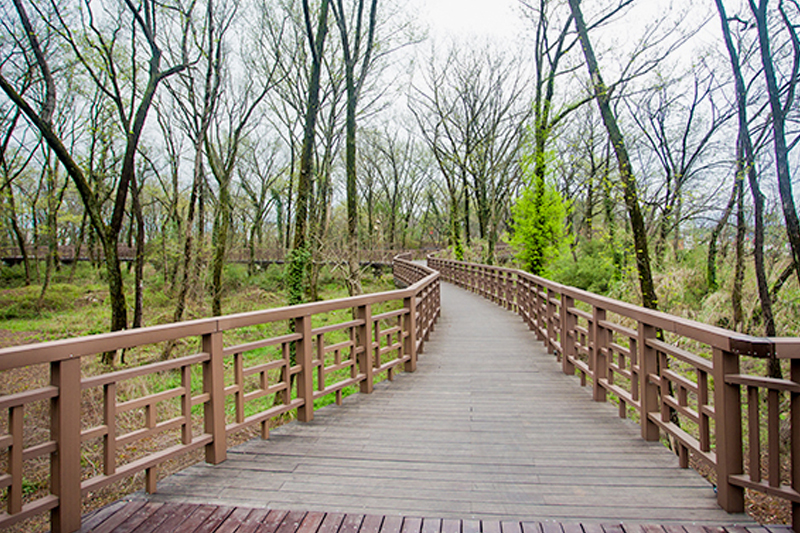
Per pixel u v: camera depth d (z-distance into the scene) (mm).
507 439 3318
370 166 36156
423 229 49094
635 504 2373
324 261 16156
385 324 12500
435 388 4730
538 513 2285
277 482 2631
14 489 1888
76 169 9195
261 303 19531
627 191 8484
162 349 11289
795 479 2037
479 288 15820
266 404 7125
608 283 14984
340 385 4117
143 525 2180
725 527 2143
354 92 13164
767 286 7668
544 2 14000
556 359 6176
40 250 27922
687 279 12031
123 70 11484
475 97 25500
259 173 30109
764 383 2127
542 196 14719
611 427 3564
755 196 7910
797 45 7352
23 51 10609
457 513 2287
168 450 2562
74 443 2090
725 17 8328
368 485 2594
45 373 9289
